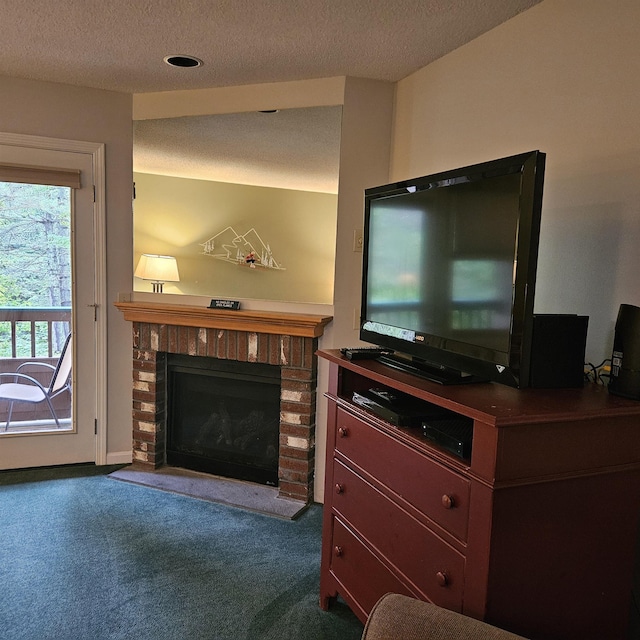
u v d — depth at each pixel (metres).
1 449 3.22
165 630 1.89
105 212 3.22
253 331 2.97
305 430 2.91
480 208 1.53
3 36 2.38
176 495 2.98
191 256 3.15
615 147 1.67
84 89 3.12
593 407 1.33
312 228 2.89
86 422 3.34
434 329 1.74
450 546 1.42
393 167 2.84
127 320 3.24
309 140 2.86
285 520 2.73
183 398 3.35
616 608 1.48
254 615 1.99
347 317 2.88
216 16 2.12
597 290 1.74
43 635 1.85
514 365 1.40
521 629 1.36
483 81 2.22
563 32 1.84
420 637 1.08
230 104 3.00
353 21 2.12
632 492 1.44
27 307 3.23
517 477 1.28
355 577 1.86
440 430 1.47
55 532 2.54
